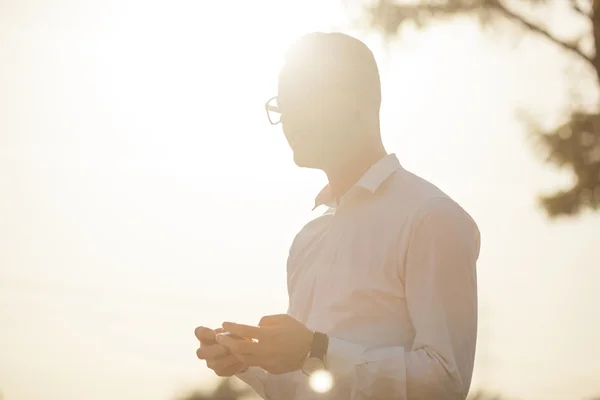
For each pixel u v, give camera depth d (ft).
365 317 8.18
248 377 8.94
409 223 8.02
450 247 7.80
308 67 8.37
